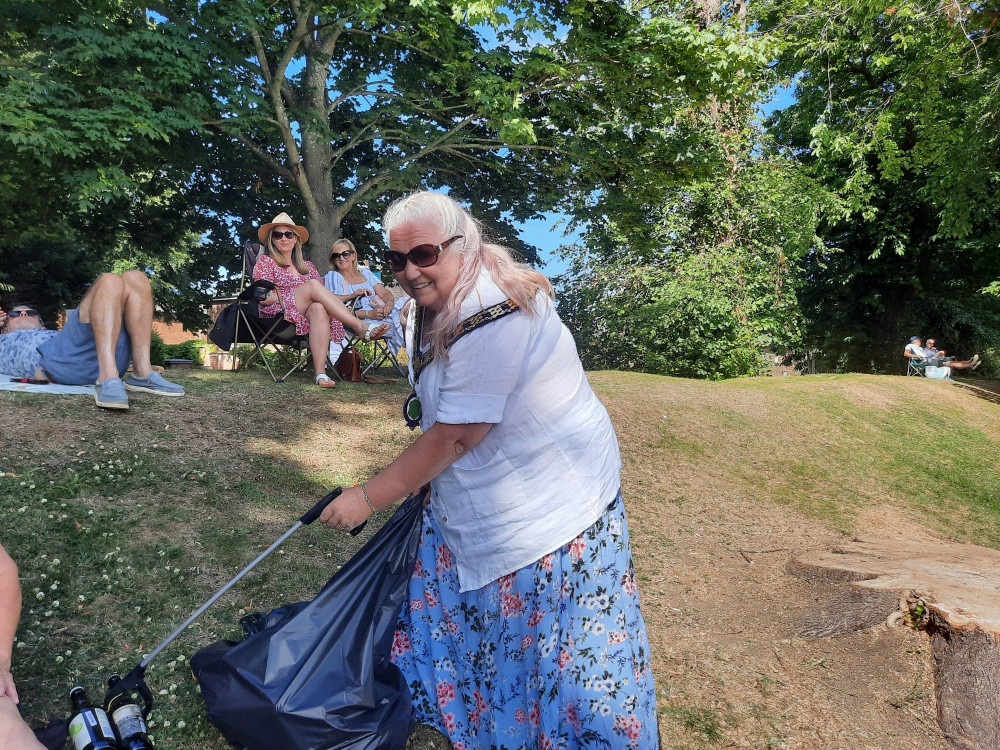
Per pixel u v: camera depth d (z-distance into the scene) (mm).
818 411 8484
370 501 1798
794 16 13977
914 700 2746
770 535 4652
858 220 18047
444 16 9656
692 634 3125
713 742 2371
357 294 6340
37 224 12836
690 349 12320
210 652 1823
